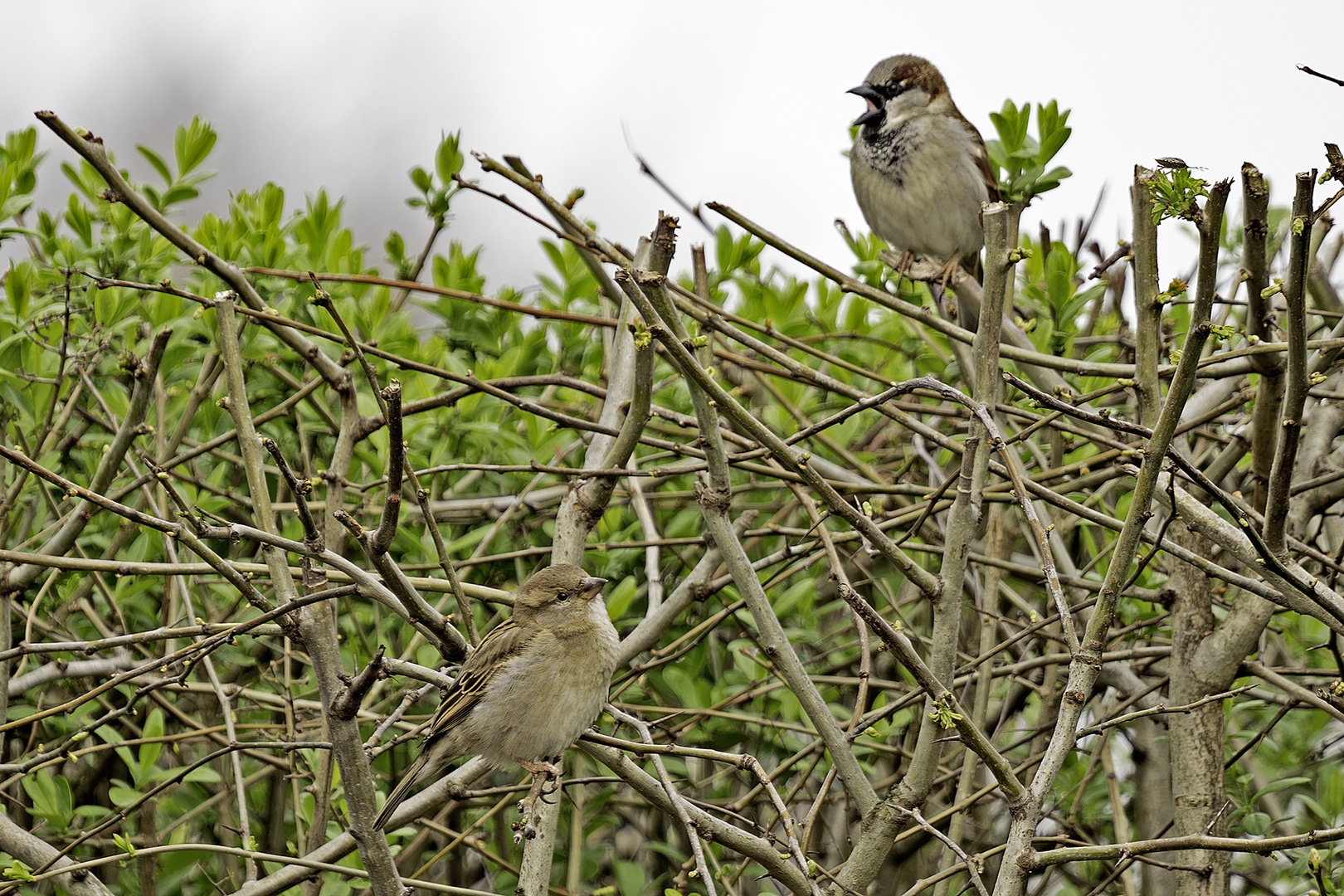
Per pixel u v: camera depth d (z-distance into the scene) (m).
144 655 9.58
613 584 10.19
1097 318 11.13
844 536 8.20
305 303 9.95
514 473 10.23
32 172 9.86
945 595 6.73
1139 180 6.37
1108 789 8.81
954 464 9.34
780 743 10.12
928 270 10.70
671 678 9.35
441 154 9.48
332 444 10.58
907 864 9.80
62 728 9.04
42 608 9.86
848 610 10.51
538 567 9.98
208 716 10.01
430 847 10.38
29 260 10.73
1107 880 8.21
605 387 10.10
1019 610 10.48
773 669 7.69
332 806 8.80
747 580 7.05
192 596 10.07
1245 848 5.35
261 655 10.05
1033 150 9.18
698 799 9.52
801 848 5.95
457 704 6.89
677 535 10.09
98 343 9.36
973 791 8.98
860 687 7.29
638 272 6.06
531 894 6.93
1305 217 5.26
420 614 6.13
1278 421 7.36
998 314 6.68
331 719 6.13
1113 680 8.80
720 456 7.00
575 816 9.35
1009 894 5.53
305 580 6.66
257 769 10.13
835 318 11.27
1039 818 5.65
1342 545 7.49
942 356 10.39
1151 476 5.61
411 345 10.11
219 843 9.73
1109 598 5.75
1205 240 5.07
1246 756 9.38
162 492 9.83
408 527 9.91
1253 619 7.71
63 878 7.03
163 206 9.98
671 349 6.10
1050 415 7.91
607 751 6.62
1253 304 6.33
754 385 11.04
